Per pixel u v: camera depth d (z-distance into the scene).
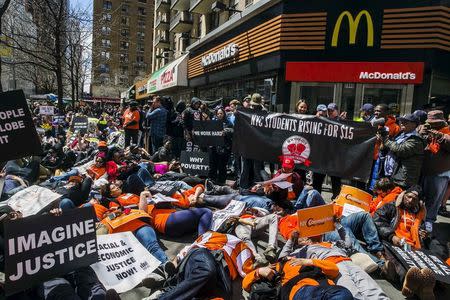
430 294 3.61
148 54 75.62
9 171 6.83
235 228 4.58
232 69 15.12
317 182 6.40
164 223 5.02
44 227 3.26
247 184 7.31
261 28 12.41
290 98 11.45
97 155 6.89
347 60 10.46
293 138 6.34
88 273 3.49
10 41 15.42
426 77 9.85
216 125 7.81
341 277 3.50
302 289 3.11
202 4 20.39
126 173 6.79
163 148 8.84
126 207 5.06
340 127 5.99
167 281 3.59
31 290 3.32
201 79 19.31
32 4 15.00
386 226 4.62
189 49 20.92
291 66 11.02
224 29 15.58
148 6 74.19
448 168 5.56
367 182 6.36
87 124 14.03
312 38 10.78
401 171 5.44
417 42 9.76
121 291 3.67
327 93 10.93
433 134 5.66
